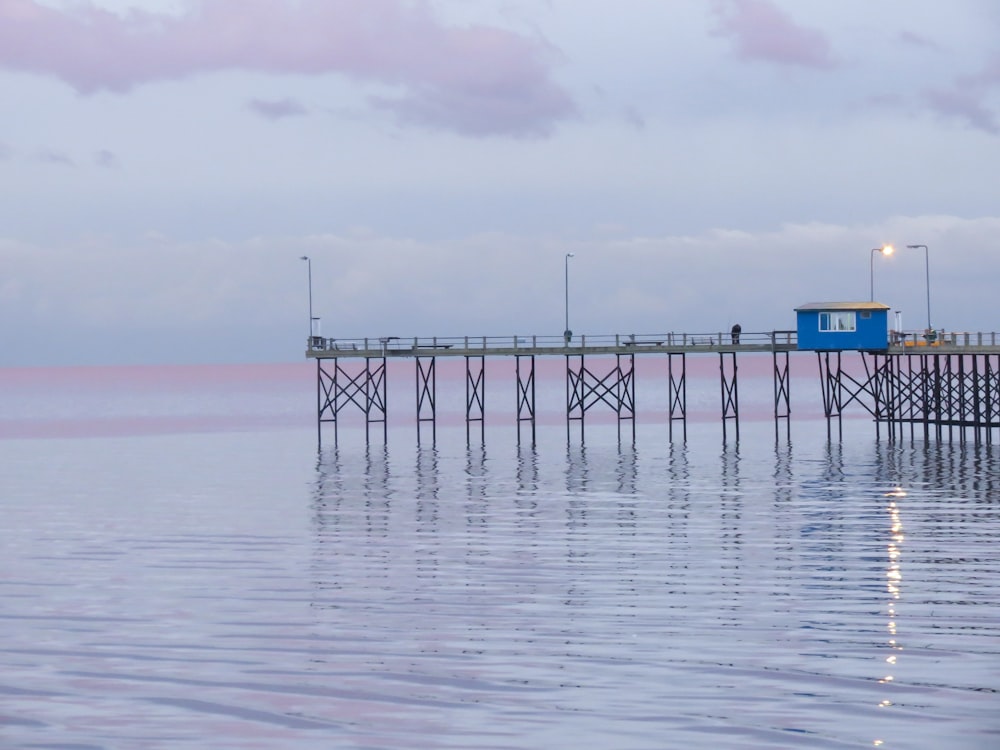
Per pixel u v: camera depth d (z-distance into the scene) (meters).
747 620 33.38
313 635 32.19
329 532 49.56
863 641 31.06
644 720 25.39
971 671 28.45
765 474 70.31
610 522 51.59
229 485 68.12
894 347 89.81
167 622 33.66
